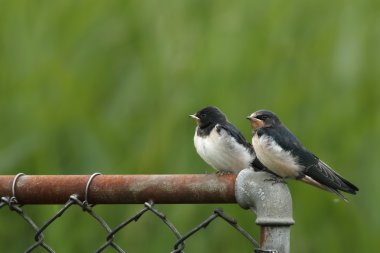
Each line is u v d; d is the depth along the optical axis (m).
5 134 11.28
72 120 11.20
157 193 4.66
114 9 12.13
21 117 11.43
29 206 10.62
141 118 11.47
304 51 11.36
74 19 12.11
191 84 11.38
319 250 10.71
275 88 11.16
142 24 11.90
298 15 11.55
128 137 11.32
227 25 11.62
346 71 11.09
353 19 11.31
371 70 11.12
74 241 10.55
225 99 11.03
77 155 11.05
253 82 11.22
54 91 11.62
